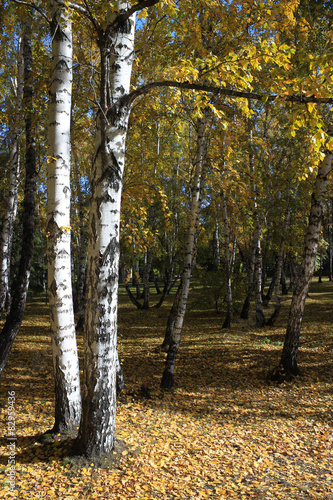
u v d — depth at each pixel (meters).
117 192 3.63
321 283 27.11
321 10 7.70
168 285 19.11
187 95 4.39
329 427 4.98
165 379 6.94
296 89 3.31
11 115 7.42
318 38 7.83
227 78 3.73
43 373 7.64
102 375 3.76
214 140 7.28
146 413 5.66
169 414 5.64
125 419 5.34
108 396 3.83
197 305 16.59
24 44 6.52
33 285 19.61
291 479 3.68
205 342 10.83
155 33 5.88
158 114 6.83
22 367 7.95
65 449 3.95
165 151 13.52
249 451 4.34
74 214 13.04
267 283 30.08
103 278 3.58
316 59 3.17
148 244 8.03
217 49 5.96
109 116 3.58
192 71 3.52
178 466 3.91
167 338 10.30
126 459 3.86
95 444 3.83
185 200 10.25
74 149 11.02
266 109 10.63
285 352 7.27
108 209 3.57
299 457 4.19
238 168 10.15
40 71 6.47
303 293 7.18
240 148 9.16
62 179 4.25
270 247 15.72
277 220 15.48
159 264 26.81
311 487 3.51
